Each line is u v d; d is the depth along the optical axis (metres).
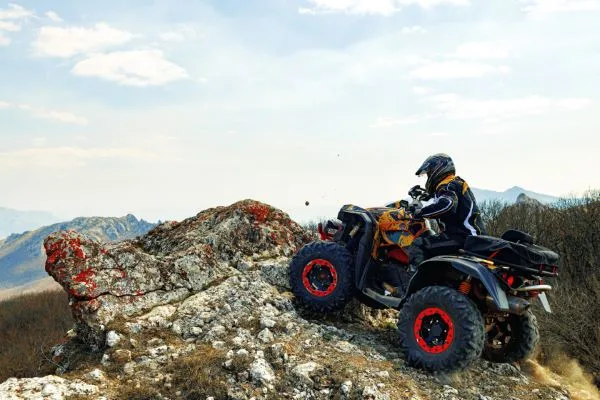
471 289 5.06
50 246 5.84
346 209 6.11
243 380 4.53
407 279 5.63
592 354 6.12
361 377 4.60
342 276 5.72
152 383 4.53
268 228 7.69
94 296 5.62
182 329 5.51
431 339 4.86
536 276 4.84
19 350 23.31
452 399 4.52
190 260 6.51
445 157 5.47
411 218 5.51
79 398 4.25
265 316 5.64
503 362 5.38
